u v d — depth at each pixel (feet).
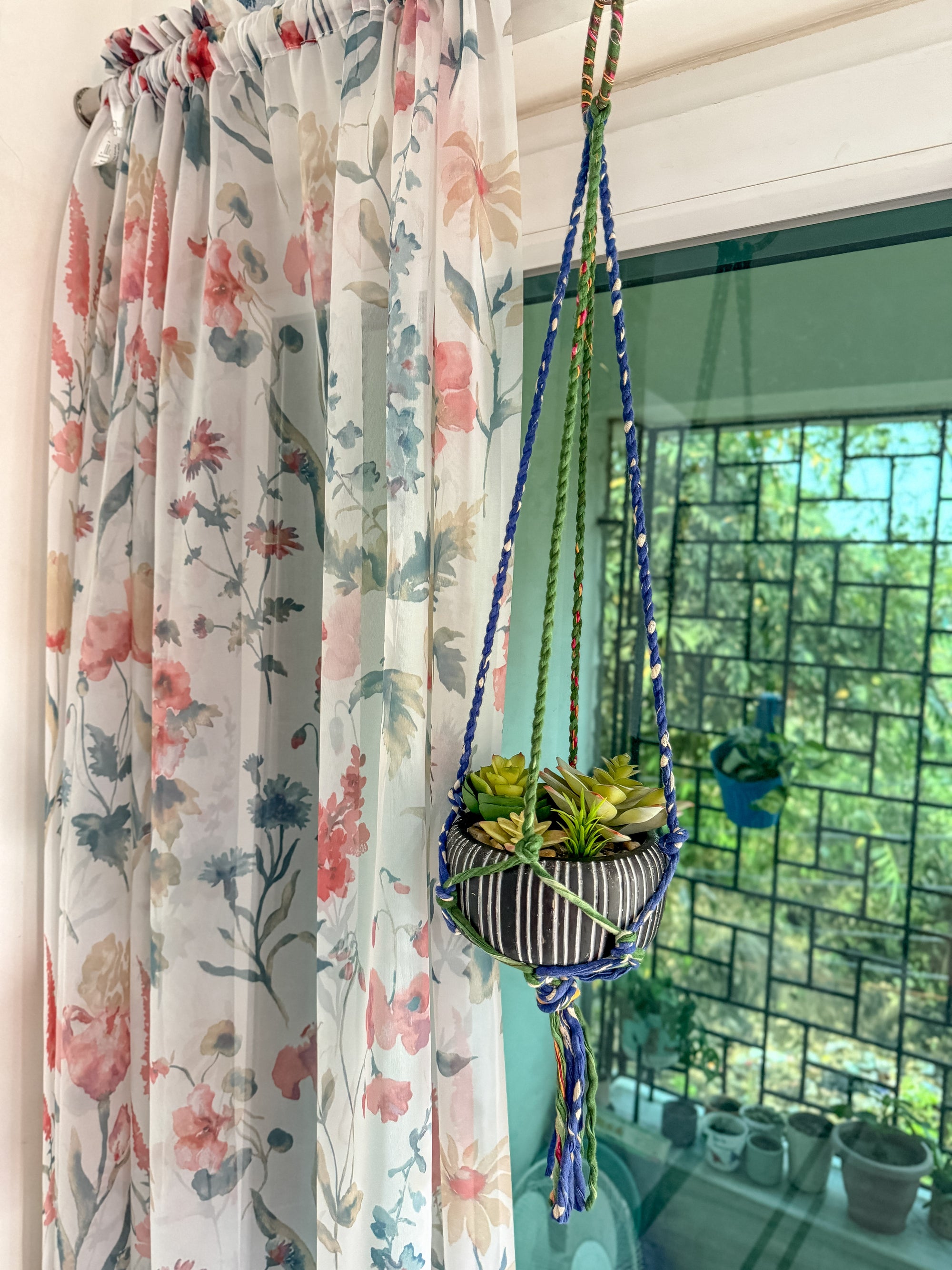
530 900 1.91
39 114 3.58
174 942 3.14
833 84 2.54
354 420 2.78
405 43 2.66
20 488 3.65
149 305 3.34
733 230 2.98
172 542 3.26
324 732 2.79
